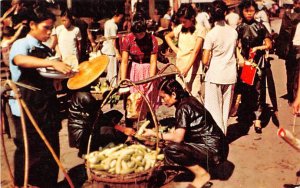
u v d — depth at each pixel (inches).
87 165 154.8
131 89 210.4
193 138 167.2
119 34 312.7
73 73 148.8
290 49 277.4
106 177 147.8
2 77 164.4
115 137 182.7
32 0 149.7
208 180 166.4
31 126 145.9
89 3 539.5
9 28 191.0
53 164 156.6
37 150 149.9
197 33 227.0
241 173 183.9
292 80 279.9
